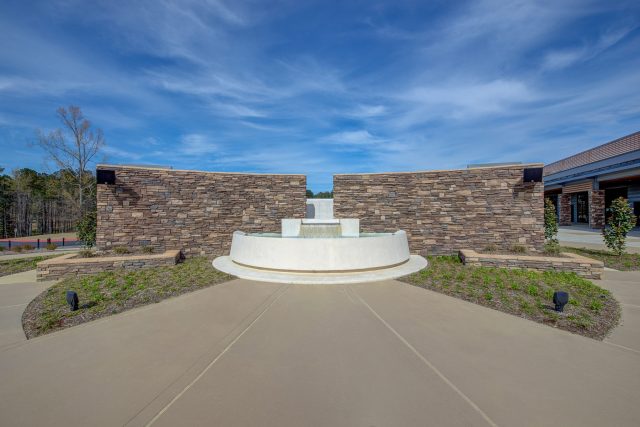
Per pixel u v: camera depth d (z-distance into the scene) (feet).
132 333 15.65
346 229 40.22
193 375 11.65
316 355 13.17
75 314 18.53
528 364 12.39
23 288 25.66
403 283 25.57
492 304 20.01
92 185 96.07
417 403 9.84
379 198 42.65
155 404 9.91
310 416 9.23
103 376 11.62
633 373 11.75
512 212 38.06
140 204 38.24
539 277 26.99
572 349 13.74
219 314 18.39
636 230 76.28
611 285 25.72
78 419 9.21
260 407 9.69
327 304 20.20
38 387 10.94
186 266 33.09
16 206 102.68
